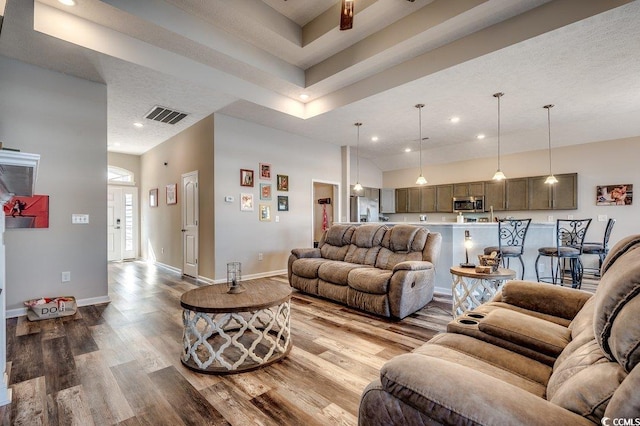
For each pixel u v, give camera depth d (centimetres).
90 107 380
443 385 86
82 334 287
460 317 187
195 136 544
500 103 439
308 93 475
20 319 326
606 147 580
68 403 183
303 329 304
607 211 577
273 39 373
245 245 536
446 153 768
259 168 559
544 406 78
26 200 341
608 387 77
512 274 284
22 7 257
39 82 347
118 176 783
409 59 369
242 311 223
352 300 362
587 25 263
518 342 149
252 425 166
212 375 216
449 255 443
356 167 848
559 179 627
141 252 788
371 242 424
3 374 183
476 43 315
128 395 192
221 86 403
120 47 323
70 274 367
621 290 82
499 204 709
